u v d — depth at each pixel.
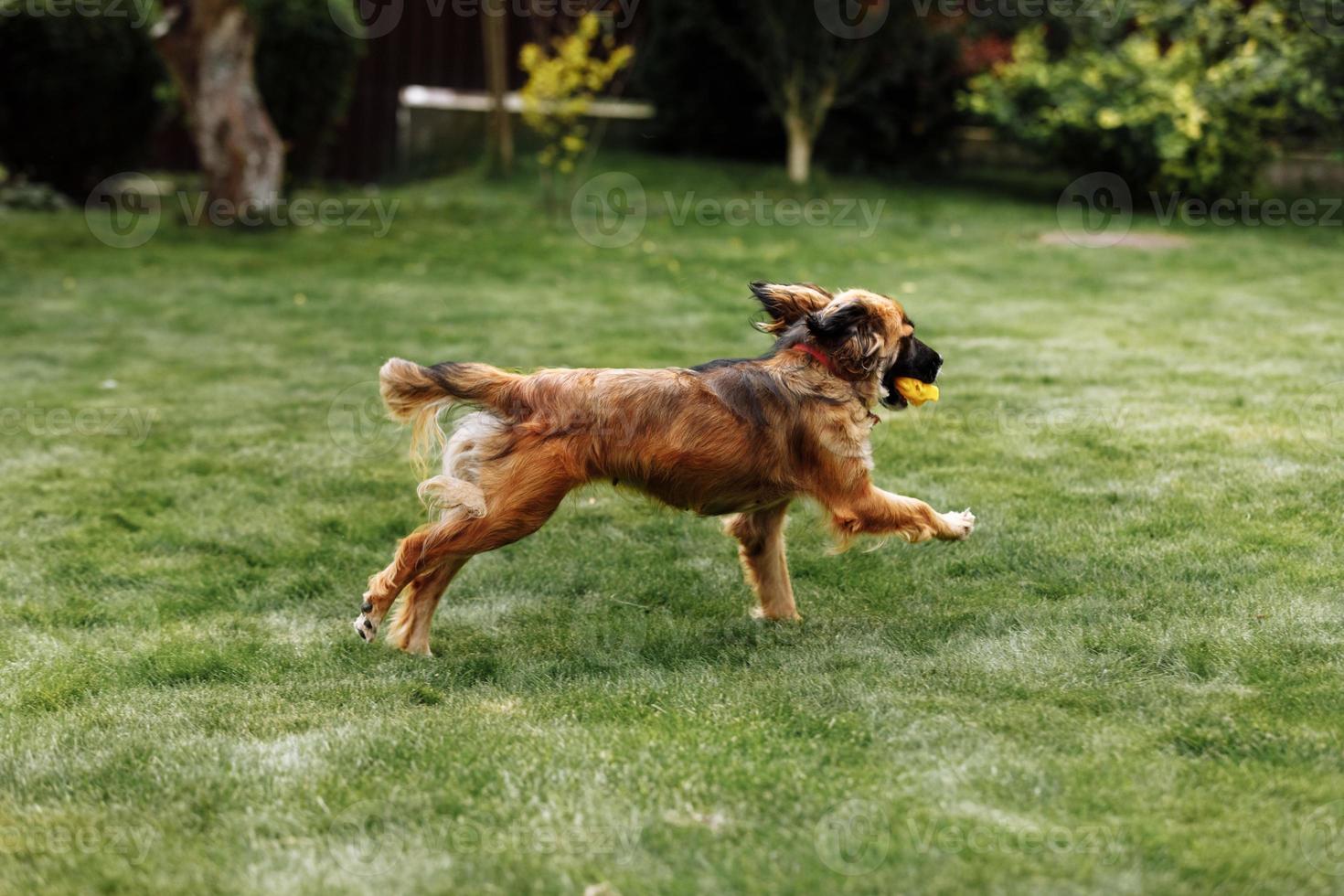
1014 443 6.95
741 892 3.00
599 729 3.95
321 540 6.02
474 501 4.49
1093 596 4.88
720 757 3.69
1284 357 8.75
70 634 5.00
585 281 12.34
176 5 14.62
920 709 3.96
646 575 5.50
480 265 13.11
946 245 13.87
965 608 4.88
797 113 17.20
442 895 3.07
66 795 3.69
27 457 7.39
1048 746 3.66
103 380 9.21
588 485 4.62
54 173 17.45
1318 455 6.39
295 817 3.48
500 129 17.86
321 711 4.23
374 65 19.27
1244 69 15.10
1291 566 4.99
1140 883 2.95
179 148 19.94
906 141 18.39
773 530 4.97
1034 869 3.03
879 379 4.75
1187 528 5.51
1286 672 4.07
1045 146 16.70
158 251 14.02
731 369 4.64
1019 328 10.00
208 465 7.20
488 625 5.04
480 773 3.67
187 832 3.44
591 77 15.50
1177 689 4.01
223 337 10.45
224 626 5.07
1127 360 8.80
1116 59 16.14
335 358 9.66
